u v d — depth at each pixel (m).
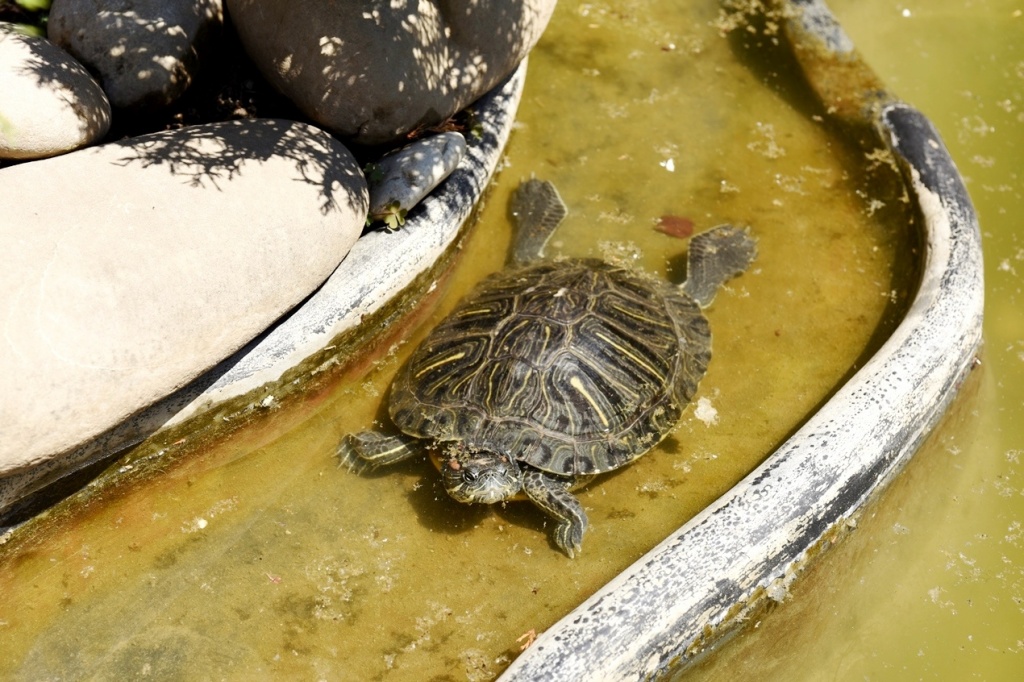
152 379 1.44
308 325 1.52
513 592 1.47
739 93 1.76
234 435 1.52
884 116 1.72
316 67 1.52
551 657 1.41
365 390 1.56
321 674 1.44
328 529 1.49
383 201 1.55
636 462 1.53
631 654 1.42
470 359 1.51
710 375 1.58
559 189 1.67
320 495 1.51
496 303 1.54
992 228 1.70
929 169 1.67
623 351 1.52
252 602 1.46
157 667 1.43
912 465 1.55
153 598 1.46
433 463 1.51
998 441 1.58
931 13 1.89
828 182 1.70
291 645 1.45
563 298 1.53
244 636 1.45
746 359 1.59
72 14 1.51
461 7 1.55
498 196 1.66
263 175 1.49
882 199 1.69
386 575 1.47
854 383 1.53
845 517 1.49
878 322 1.62
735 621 1.46
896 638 1.48
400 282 1.55
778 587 1.47
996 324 1.64
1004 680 1.47
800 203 1.68
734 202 1.68
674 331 1.55
